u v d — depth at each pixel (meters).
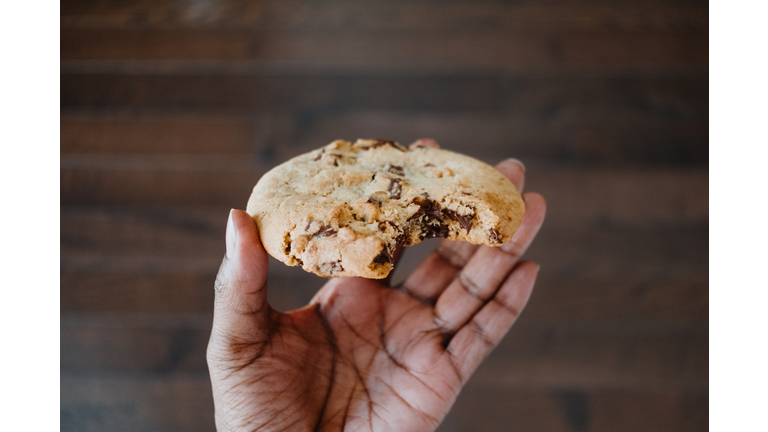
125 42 0.48
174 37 0.48
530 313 0.44
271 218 0.25
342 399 0.29
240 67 0.48
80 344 0.43
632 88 0.48
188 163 0.46
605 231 0.45
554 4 0.49
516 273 0.30
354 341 0.30
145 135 0.46
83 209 0.45
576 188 0.46
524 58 0.48
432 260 0.32
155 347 0.43
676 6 0.49
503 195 0.26
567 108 0.48
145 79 0.47
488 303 0.30
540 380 0.43
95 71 0.47
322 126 0.47
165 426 0.43
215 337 0.27
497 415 0.43
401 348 0.30
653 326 0.43
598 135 0.47
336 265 0.24
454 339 0.30
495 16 0.49
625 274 0.44
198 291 0.44
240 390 0.27
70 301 0.43
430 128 0.47
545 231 0.45
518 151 0.47
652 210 0.45
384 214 0.25
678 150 0.47
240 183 0.46
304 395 0.28
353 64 0.48
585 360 0.43
